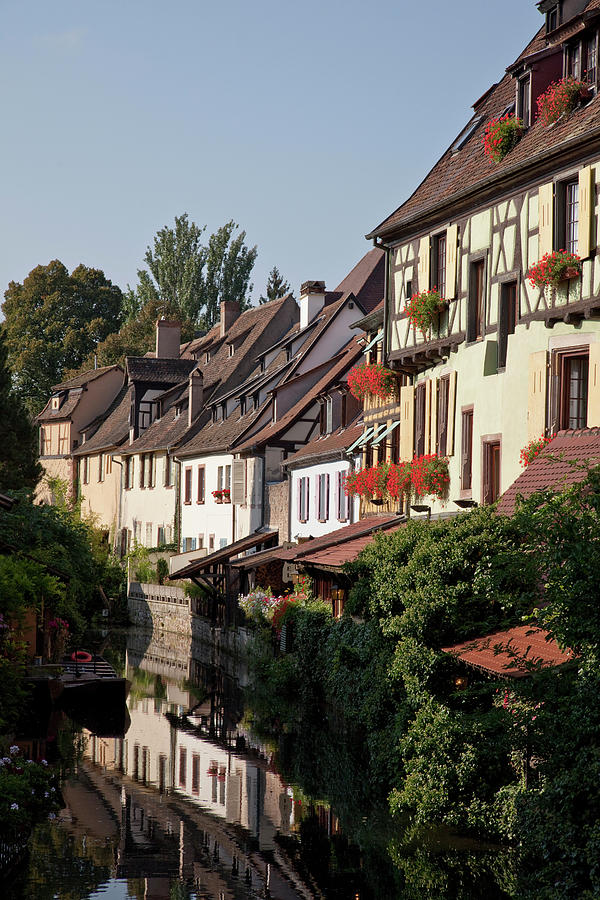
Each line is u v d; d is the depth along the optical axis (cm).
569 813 1098
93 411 6700
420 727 1622
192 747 2269
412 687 1673
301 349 4541
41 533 3241
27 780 1734
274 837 1587
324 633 2584
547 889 1117
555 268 1905
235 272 7906
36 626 2877
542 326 1986
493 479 2188
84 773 2003
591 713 1080
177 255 7938
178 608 4491
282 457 4109
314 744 2300
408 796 1631
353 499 3231
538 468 1781
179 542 5075
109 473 6103
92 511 6119
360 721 2061
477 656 1495
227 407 4862
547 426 1942
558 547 1126
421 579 1695
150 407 5762
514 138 2167
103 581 5331
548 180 1998
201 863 1463
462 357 2308
